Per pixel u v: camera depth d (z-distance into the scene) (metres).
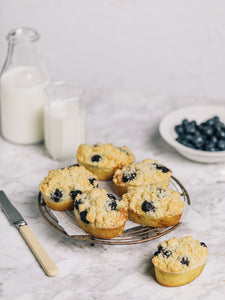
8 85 1.07
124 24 1.30
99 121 1.19
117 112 1.23
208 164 1.06
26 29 1.07
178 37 1.28
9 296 0.78
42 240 0.87
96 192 0.85
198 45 1.28
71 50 1.37
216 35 1.25
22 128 1.09
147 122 1.19
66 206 0.88
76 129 1.05
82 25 1.33
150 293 0.78
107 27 1.31
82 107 1.06
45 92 1.03
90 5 1.30
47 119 1.04
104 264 0.83
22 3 1.35
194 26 1.26
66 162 1.06
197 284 0.80
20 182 1.01
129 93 1.30
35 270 0.82
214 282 0.80
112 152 0.96
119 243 0.83
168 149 1.10
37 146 1.12
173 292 0.79
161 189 0.87
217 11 1.22
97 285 0.80
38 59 1.10
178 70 1.32
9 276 0.81
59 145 1.05
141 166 0.93
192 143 1.04
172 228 0.87
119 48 1.33
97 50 1.35
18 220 0.89
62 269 0.82
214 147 1.04
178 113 1.12
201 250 0.79
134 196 0.86
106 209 0.83
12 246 0.86
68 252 0.85
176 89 1.35
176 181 0.97
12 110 1.08
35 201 0.96
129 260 0.84
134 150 1.09
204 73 1.31
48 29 1.36
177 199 0.86
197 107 1.14
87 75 1.40
